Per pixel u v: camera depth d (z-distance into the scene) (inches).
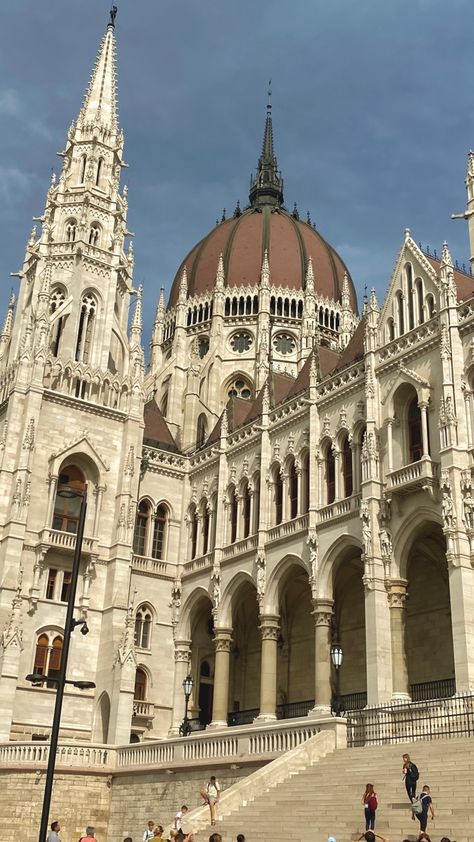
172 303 3705.7
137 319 2682.1
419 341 1856.5
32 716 2096.5
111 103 3068.4
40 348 2413.9
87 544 2317.9
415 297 1930.4
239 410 2679.6
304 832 1091.9
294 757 1350.9
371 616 1755.7
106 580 2338.8
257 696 2440.9
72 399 2429.9
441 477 1679.4
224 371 3302.2
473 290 1909.4
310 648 2285.9
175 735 2309.3
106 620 2282.2
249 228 3654.0
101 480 2420.0
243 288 3437.5
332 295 3567.9
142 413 2571.4
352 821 1083.3
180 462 2672.2
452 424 1686.8
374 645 1724.9
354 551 1974.7
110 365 2662.4
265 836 1112.8
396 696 1680.6
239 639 2559.1
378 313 2033.7
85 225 2758.4
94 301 2699.3
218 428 2721.5
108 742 2095.2
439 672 1877.5
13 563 2162.9
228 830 1170.0
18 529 2198.6
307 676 2263.8
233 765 1481.3
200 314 3481.8
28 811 1731.1
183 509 2620.6
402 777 1178.0
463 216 1956.2
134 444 2502.5
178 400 3132.4
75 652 2222.0
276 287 3447.3
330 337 3454.7
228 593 2319.1
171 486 2630.4
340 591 2199.8
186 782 1582.2
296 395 2283.5
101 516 2391.7
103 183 2901.1
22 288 2760.8
